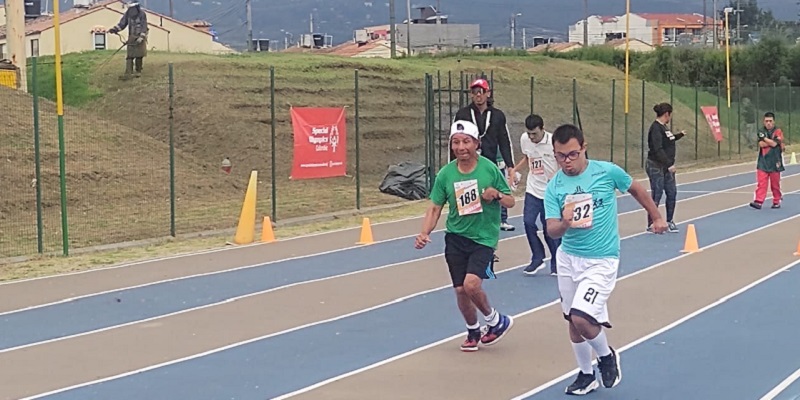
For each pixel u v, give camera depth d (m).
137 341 10.29
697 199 25.09
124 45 38.91
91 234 18.77
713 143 46.69
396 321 11.07
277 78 35.50
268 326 10.91
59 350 9.95
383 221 21.09
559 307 11.67
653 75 63.72
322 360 9.30
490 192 9.12
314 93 35.31
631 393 8.04
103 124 26.88
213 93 32.84
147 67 35.28
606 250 7.67
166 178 24.67
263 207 22.88
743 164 38.91
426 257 15.97
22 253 16.72
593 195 7.62
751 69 64.94
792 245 16.62
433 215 9.45
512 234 18.39
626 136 33.69
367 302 12.21
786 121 53.28
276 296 12.72
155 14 66.75
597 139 41.38
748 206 23.22
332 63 38.91
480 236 9.23
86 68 36.62
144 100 32.50
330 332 10.55
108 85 34.50
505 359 9.23
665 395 7.98
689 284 13.08
